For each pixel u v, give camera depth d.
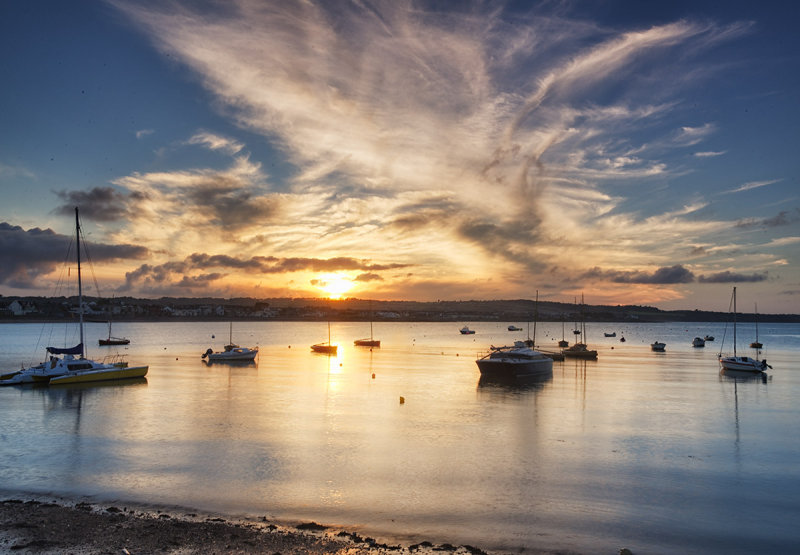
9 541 19.19
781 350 151.75
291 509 23.58
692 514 23.75
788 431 40.81
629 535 21.50
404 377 76.12
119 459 31.08
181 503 24.12
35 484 26.59
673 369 90.31
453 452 33.19
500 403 52.47
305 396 56.19
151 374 77.50
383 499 24.92
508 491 26.22
